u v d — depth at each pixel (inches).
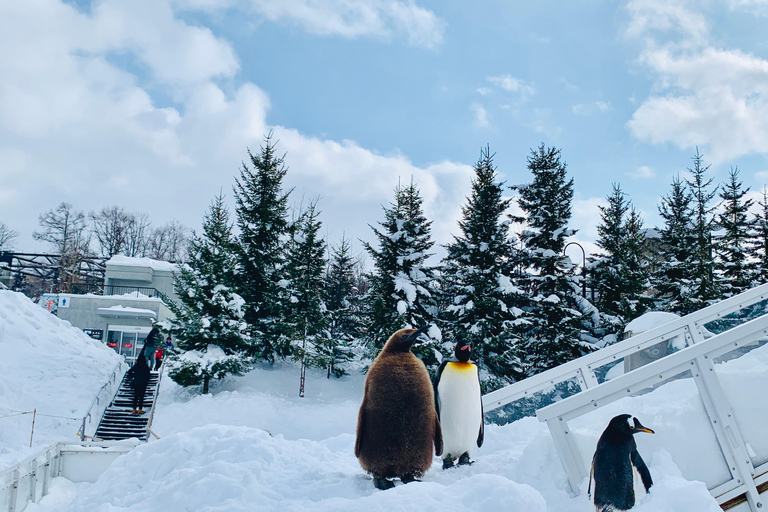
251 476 204.5
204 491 191.3
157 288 1732.3
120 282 1704.0
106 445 446.9
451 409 229.8
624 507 163.5
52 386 810.8
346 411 1019.3
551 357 984.3
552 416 191.5
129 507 203.8
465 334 935.7
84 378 871.1
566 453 188.9
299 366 1255.5
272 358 1179.9
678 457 187.5
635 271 1156.5
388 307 1046.4
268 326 1160.2
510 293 962.7
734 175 1449.3
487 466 224.8
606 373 274.4
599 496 167.8
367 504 157.4
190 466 235.8
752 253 1360.7
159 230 3395.7
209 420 879.7
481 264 1000.2
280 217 1253.7
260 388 1072.2
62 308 1393.9
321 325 1134.4
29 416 705.6
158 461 253.6
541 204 1112.8
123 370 1053.8
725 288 1211.9
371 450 204.5
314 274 1185.4
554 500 185.3
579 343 964.0
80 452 439.2
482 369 938.7
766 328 195.0
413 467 203.0
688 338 274.1
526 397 268.4
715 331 276.1
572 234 1077.1
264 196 1259.8
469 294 976.9
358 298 1120.2
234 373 1019.9
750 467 185.3
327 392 1127.0
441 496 161.8
